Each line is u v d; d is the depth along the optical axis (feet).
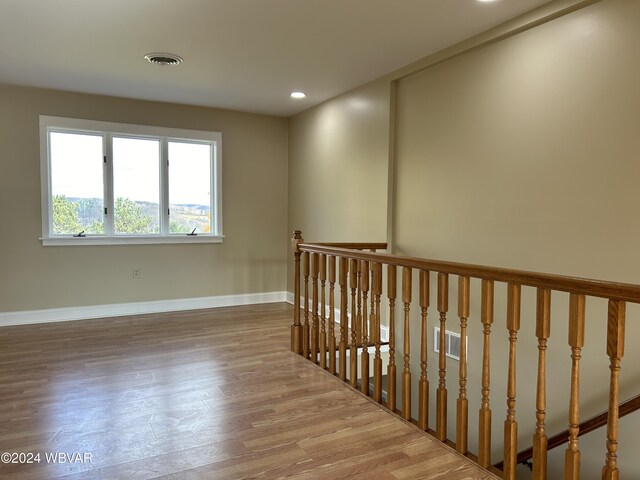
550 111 8.99
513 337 6.22
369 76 13.30
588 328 8.50
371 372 13.08
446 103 11.45
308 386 9.73
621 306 4.98
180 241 17.17
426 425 7.81
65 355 11.70
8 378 10.06
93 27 9.87
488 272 6.47
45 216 15.02
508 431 6.28
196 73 13.05
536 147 9.28
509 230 9.92
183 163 17.25
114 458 6.83
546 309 5.75
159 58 11.81
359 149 14.49
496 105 10.13
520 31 9.51
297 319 12.04
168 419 8.13
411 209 12.70
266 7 8.94
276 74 13.12
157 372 10.52
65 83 14.11
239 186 18.15
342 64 12.28
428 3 8.76
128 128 15.96
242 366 10.98
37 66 12.49
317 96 15.53
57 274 15.35
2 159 14.40
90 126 15.40
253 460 6.82
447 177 11.50
